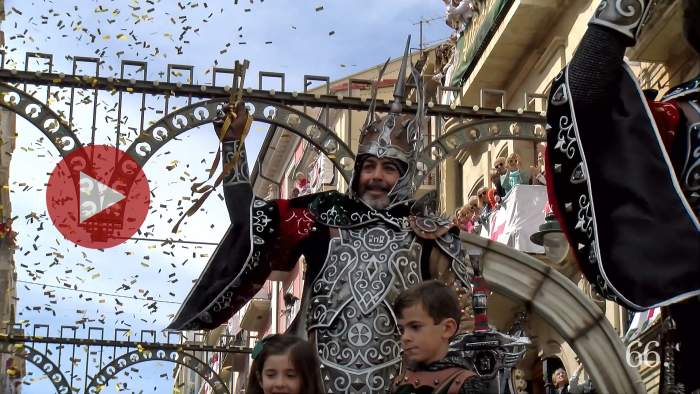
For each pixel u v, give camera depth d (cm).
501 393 450
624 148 412
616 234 404
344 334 551
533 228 1530
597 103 416
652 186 406
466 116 911
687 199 416
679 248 396
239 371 3431
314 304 562
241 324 3750
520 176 1630
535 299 788
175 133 855
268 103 875
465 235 789
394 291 557
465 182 2206
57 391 1820
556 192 424
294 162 3528
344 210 573
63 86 850
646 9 421
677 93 435
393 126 585
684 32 441
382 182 578
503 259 791
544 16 1803
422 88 597
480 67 1936
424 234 571
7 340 1683
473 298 486
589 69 418
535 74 1877
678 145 423
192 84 862
